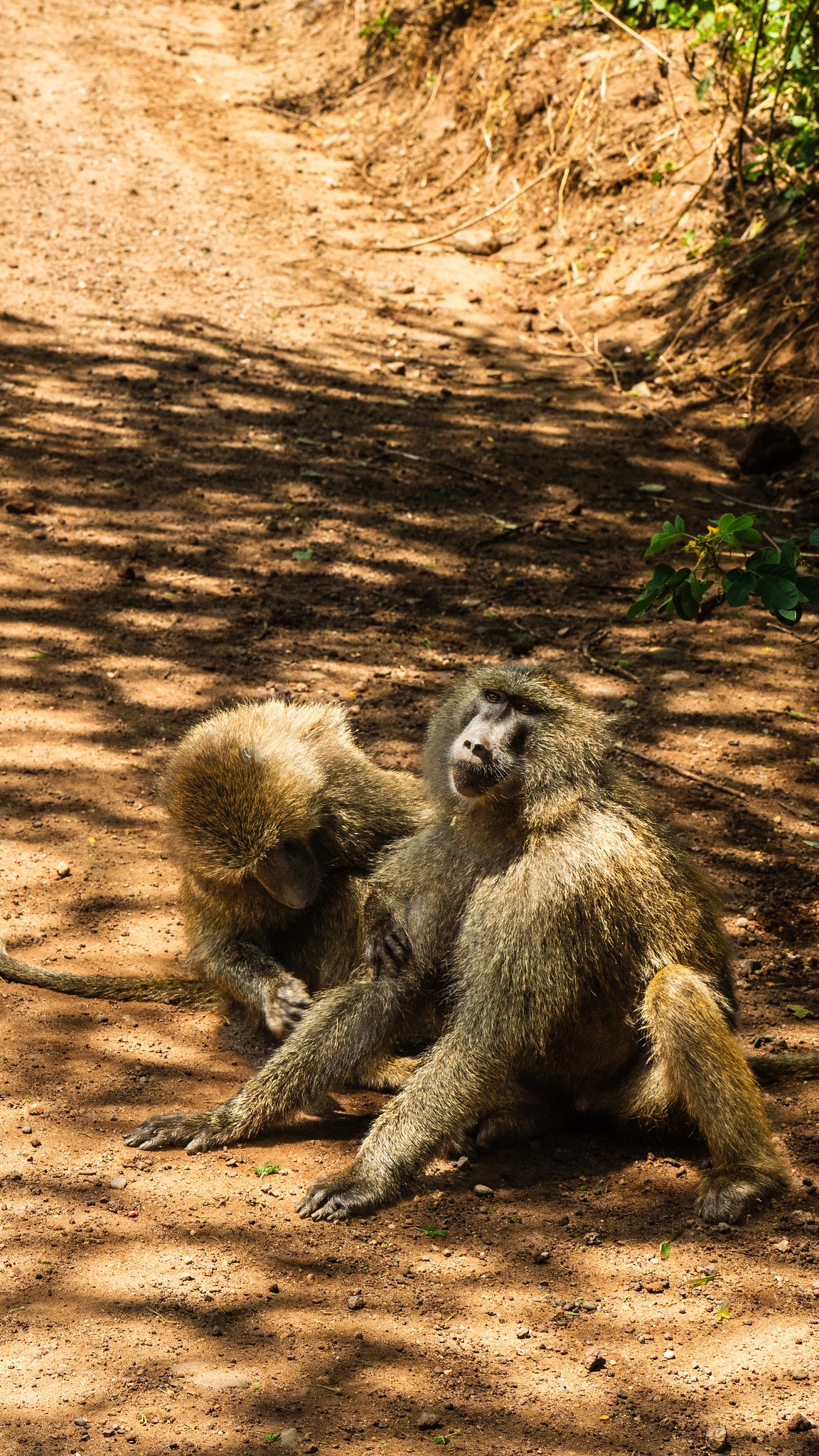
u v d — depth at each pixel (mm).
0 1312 6172
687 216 21000
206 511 15617
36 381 18016
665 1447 5684
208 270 21703
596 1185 7688
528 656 13562
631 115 22578
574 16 24797
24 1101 7828
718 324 19438
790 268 19141
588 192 22422
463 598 14516
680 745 12266
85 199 23344
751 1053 8656
